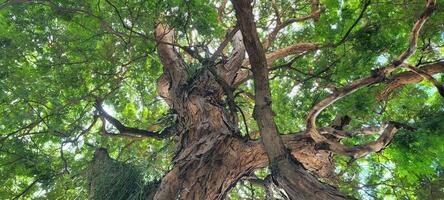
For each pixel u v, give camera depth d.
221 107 7.35
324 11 9.01
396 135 6.90
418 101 8.70
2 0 8.27
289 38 11.60
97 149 7.27
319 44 9.23
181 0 7.14
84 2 8.08
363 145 6.05
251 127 11.88
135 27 8.12
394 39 7.99
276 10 10.42
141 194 6.50
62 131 9.49
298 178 5.28
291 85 9.99
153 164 7.38
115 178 6.65
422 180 7.82
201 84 7.69
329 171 7.08
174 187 6.46
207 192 6.45
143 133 8.62
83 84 9.81
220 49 7.73
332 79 8.27
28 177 9.82
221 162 6.63
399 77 7.48
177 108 7.75
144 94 11.66
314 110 6.06
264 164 6.84
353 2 8.22
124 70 10.51
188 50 7.77
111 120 8.90
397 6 8.19
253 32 5.29
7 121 9.07
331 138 6.68
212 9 7.43
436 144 6.68
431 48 8.46
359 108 7.22
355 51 8.11
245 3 5.12
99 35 8.41
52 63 9.22
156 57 9.55
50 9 8.33
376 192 9.57
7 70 8.99
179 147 7.15
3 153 9.31
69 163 9.91
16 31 8.62
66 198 9.92
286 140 6.70
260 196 10.63
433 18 7.78
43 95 9.41
